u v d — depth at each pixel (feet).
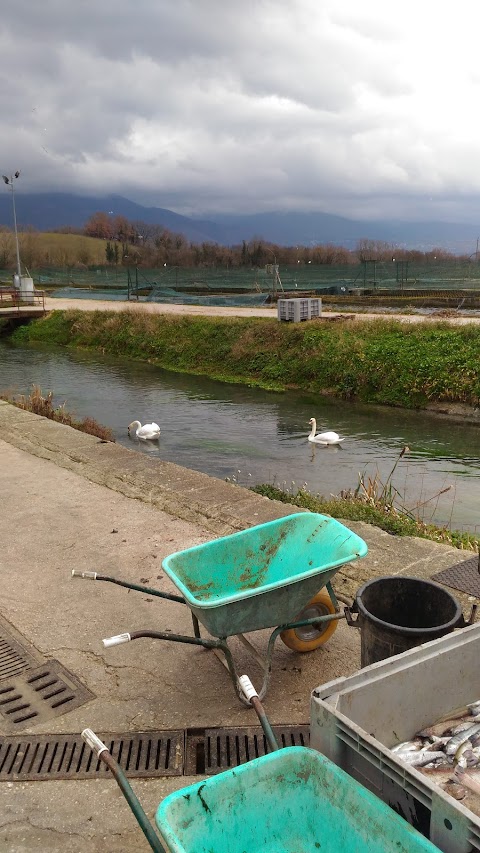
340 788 8.52
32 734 13.37
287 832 8.87
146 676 15.21
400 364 69.87
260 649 16.17
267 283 169.58
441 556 20.08
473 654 10.89
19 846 10.82
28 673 15.31
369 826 8.15
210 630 13.25
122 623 17.33
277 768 8.92
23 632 16.92
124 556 20.97
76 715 13.92
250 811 8.71
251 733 13.29
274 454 50.16
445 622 13.17
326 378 75.15
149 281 185.88
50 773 12.35
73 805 11.62
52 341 116.78
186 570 14.96
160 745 13.04
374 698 9.88
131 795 8.30
